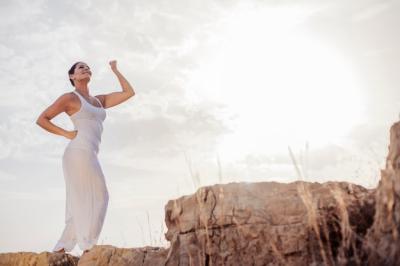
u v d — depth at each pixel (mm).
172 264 4125
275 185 4152
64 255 5402
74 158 5789
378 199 3463
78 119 5922
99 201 5793
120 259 4570
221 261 3951
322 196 3924
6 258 5355
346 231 3605
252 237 3932
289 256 3816
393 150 3482
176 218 4270
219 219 4023
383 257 3201
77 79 6203
